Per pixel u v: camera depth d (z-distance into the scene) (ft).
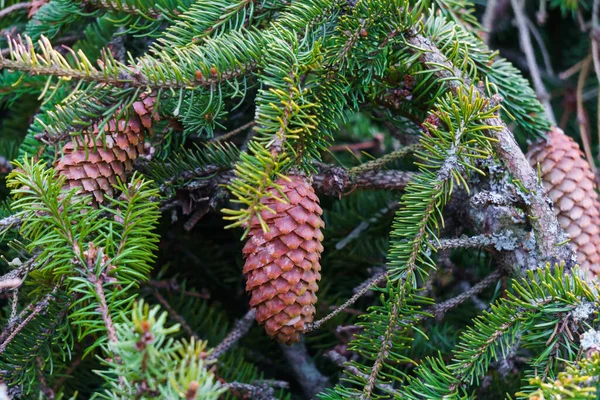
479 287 2.78
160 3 2.81
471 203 2.75
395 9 2.65
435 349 2.96
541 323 2.57
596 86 3.68
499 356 2.85
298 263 2.55
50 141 2.58
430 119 2.65
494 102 2.68
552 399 2.39
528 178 2.67
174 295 3.14
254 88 2.87
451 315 3.11
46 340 2.62
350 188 2.86
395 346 2.61
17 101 3.42
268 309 2.55
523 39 3.46
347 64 2.65
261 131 2.50
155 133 2.79
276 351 3.20
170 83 2.57
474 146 2.67
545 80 3.74
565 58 3.83
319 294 3.10
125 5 2.79
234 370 2.97
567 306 2.55
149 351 2.29
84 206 2.56
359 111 2.86
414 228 2.60
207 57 2.60
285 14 2.69
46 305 2.59
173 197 2.82
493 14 3.60
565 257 2.66
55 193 2.53
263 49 2.61
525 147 3.31
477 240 2.70
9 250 2.98
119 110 2.62
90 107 2.58
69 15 2.89
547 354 2.54
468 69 2.81
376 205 3.15
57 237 2.53
